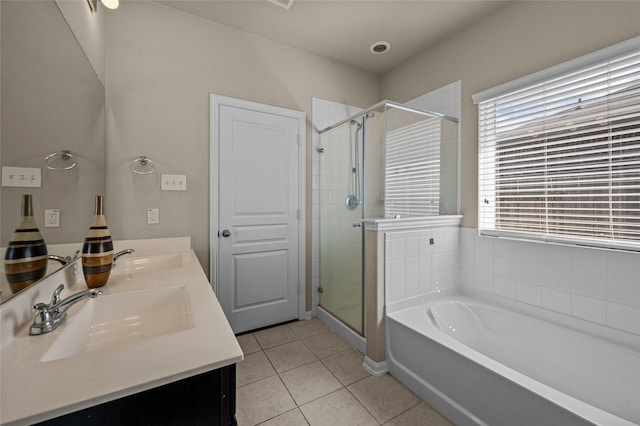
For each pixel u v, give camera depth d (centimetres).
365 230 196
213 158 223
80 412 52
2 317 69
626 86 148
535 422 111
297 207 266
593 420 96
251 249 244
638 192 146
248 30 236
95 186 160
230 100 230
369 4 204
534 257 186
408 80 282
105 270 117
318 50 266
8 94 73
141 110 197
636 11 144
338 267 249
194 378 62
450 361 145
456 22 223
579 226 168
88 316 98
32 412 47
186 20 213
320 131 276
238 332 240
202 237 221
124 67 192
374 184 207
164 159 205
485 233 216
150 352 67
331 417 146
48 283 98
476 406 133
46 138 97
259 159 245
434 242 215
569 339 161
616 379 141
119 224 191
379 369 183
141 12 198
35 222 89
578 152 167
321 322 265
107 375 57
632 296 147
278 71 253
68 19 118
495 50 207
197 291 114
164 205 206
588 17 161
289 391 166
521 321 184
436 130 224
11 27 74
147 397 58
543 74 178
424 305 203
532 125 188
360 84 301
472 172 223
